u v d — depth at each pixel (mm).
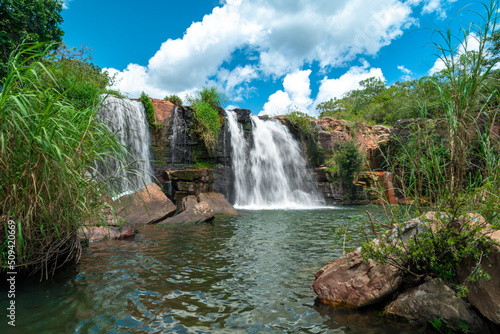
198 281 4391
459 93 3262
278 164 23266
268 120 24156
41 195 3703
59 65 4113
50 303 3445
